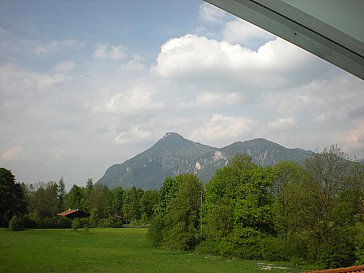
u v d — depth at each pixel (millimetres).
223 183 29797
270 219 26562
